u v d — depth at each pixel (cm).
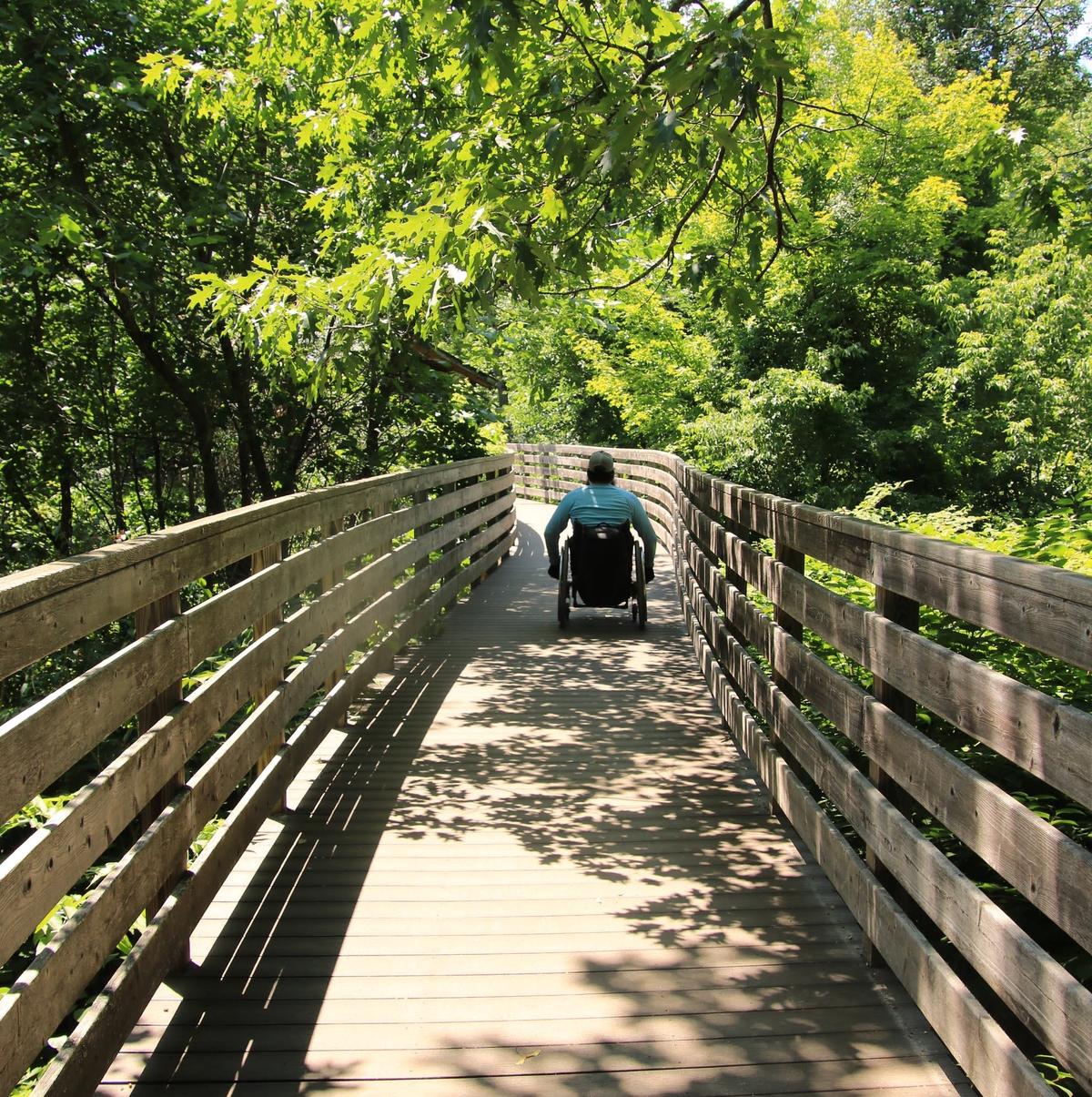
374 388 1212
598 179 445
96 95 933
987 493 1967
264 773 413
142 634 283
